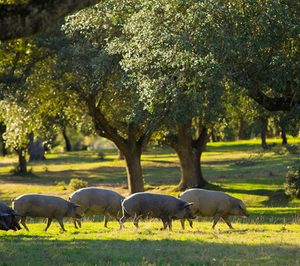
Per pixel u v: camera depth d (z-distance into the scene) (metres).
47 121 101.06
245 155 181.38
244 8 56.97
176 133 121.12
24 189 134.12
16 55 83.25
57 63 91.69
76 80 93.25
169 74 62.50
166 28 58.84
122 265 34.97
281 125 60.94
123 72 85.06
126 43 74.94
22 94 96.31
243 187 121.31
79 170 173.38
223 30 56.53
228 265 35.34
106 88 92.69
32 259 37.31
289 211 82.25
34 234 53.16
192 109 65.94
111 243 44.66
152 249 41.19
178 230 55.19
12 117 101.31
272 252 40.03
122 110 99.75
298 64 57.81
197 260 37.00
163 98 63.81
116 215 61.47
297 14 58.84
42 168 180.62
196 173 123.69
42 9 27.31
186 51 57.19
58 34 93.44
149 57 62.09
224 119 81.75
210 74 55.78
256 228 58.09
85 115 102.56
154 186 131.00
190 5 58.88
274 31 57.12
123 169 173.00
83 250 40.78
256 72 59.12
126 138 113.38
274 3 55.56
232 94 59.78
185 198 57.03
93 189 61.22
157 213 54.41
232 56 57.19
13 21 27.14
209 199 57.09
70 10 27.77
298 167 111.06
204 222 66.31
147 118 80.44
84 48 90.56
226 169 154.75
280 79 57.56
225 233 52.59
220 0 56.81
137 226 54.56
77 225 62.34
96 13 80.25
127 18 71.69
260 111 88.00
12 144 107.50
